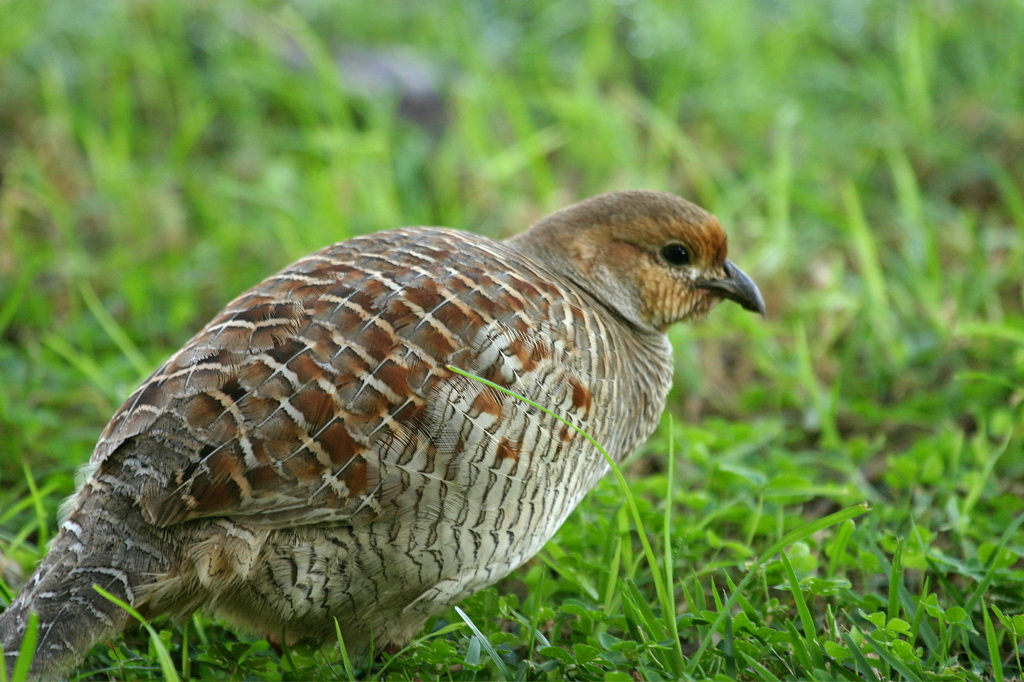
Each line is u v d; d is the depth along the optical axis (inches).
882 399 423.5
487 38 671.1
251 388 246.2
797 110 566.3
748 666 268.7
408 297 263.7
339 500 247.8
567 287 305.7
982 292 446.6
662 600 273.3
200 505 239.3
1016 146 548.4
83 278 441.1
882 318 440.5
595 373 281.0
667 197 335.0
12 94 566.3
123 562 237.3
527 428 262.7
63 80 581.3
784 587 293.7
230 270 479.2
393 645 285.3
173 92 592.4
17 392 395.9
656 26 659.4
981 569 303.0
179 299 456.8
